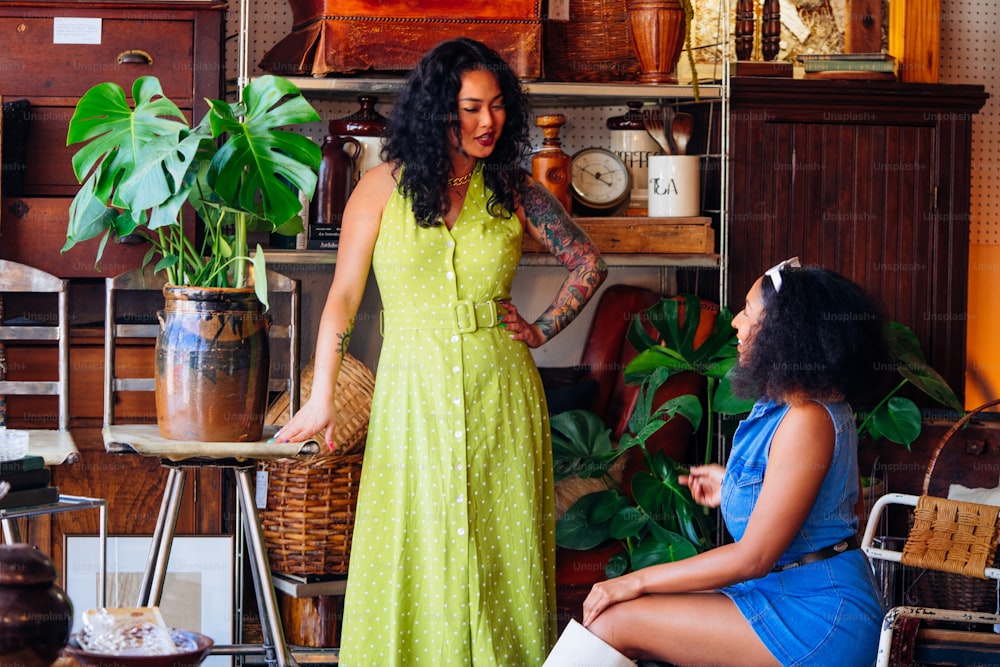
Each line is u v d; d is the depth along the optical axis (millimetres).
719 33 3842
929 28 3916
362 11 3178
